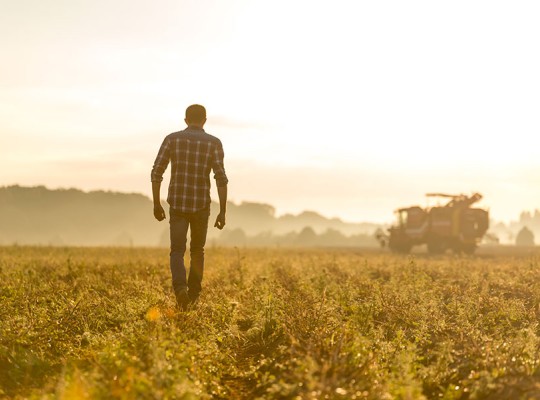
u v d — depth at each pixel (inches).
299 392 201.5
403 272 554.6
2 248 1147.3
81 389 188.7
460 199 1766.7
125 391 185.2
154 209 347.9
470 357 247.8
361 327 293.6
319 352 225.3
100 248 1190.3
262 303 353.4
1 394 212.4
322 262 733.9
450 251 2000.5
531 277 547.2
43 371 240.8
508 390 207.5
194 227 350.0
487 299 390.9
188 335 270.7
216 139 352.2
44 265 622.2
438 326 305.3
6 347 253.0
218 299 377.7
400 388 195.9
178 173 343.6
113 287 422.6
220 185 351.9
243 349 301.1
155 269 575.5
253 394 227.0
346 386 197.2
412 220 1835.6
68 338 287.1
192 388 201.8
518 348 243.8
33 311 321.4
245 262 680.4
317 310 308.8
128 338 256.1
